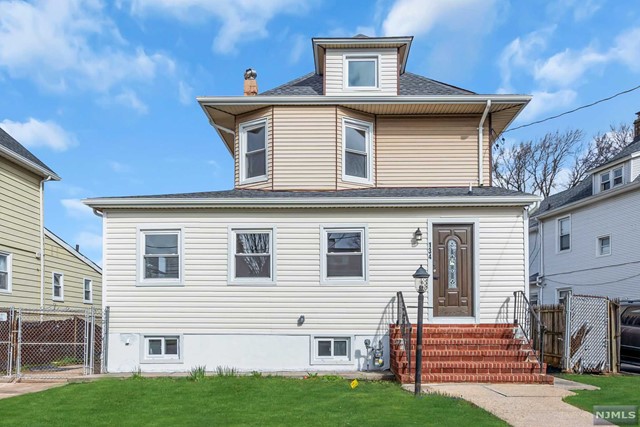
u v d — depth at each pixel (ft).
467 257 38.19
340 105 44.60
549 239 84.64
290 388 30.17
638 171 67.05
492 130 48.19
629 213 66.33
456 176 45.60
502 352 33.37
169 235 38.83
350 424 21.66
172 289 38.11
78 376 35.58
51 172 57.26
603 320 39.01
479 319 37.35
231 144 54.34
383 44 45.70
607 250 70.64
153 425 22.03
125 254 38.42
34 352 45.27
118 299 38.09
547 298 84.43
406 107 44.75
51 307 59.98
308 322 37.78
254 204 38.01
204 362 37.52
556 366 40.04
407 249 38.24
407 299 37.86
